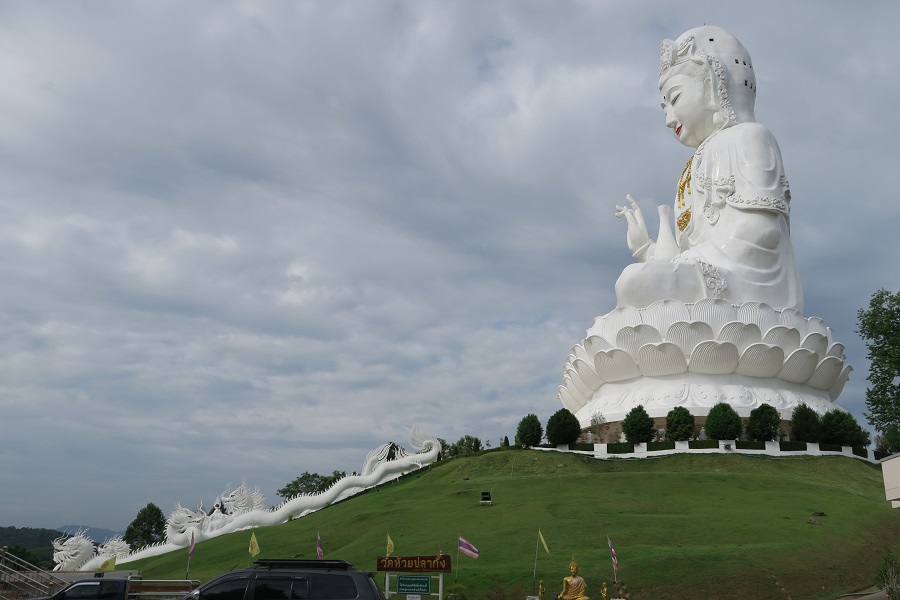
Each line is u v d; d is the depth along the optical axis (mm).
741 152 61781
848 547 32000
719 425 51875
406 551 33938
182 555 44125
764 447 51625
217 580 19234
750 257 59500
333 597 18906
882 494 45094
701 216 62406
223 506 57375
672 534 33344
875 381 51625
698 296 57656
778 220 60656
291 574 19156
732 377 56125
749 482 44062
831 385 59219
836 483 46719
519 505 40312
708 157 63281
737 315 56062
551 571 29000
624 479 45000
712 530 33688
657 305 56688
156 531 83812
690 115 65250
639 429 52906
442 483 50250
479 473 52312
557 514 37500
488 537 34719
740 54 66188
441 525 38000
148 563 46281
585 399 63094
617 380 58312
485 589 28500
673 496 41062
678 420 52344
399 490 50531
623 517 35812
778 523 34688
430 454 60812
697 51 65812
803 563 29719
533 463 52344
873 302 51969
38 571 31891
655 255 65438
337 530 41938
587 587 27781
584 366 60156
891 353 50344
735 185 61062
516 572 29328
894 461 23391
